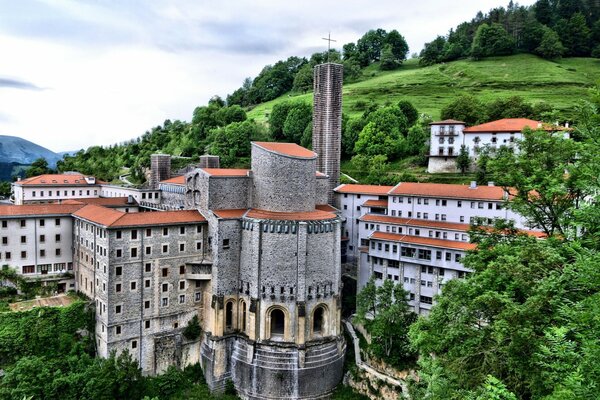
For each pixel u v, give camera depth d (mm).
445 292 48844
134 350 84750
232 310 90188
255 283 85000
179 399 83125
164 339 88062
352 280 109688
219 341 87562
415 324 49000
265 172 90875
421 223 95125
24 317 82562
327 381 86062
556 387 25266
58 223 99688
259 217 86938
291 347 84938
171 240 87875
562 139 52844
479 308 43594
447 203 94750
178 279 89312
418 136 156250
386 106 182250
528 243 46531
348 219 115812
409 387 50094
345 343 94000
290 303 84562
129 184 189250
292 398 83500
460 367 40875
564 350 25469
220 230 87312
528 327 34406
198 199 93688
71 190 153125
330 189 118188
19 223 95250
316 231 86062
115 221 81938
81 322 85438
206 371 89125
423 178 133375
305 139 186125
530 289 38344
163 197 131500
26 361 74562
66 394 72188
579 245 31891
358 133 171250
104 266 82375
